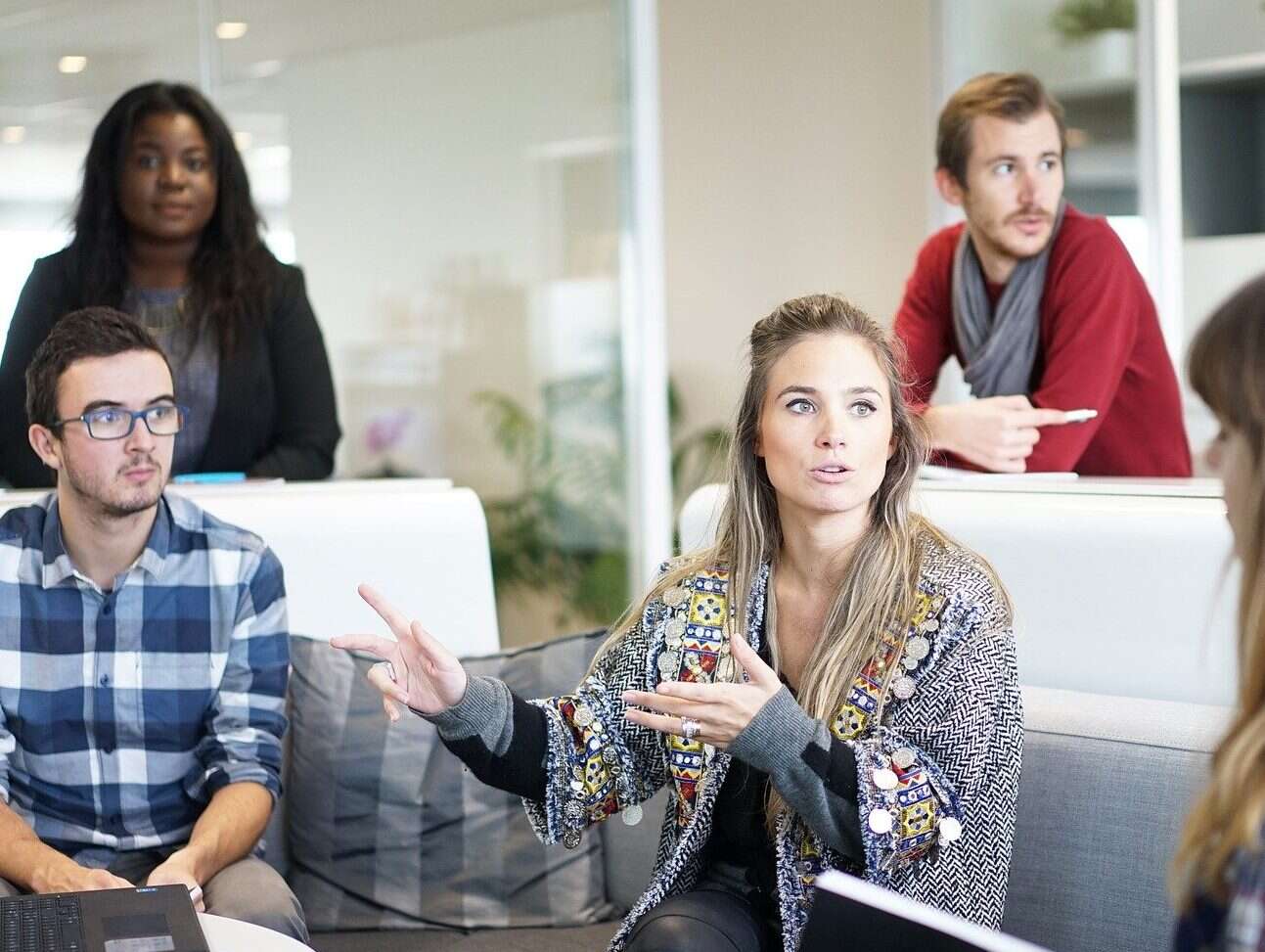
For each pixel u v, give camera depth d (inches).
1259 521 40.0
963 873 60.2
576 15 158.9
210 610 82.4
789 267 203.6
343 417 147.4
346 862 88.2
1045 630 77.1
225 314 119.4
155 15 137.3
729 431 70.5
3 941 57.7
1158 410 100.3
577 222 159.9
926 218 185.6
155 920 60.4
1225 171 176.2
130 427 77.7
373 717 89.7
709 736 59.8
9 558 80.7
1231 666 71.5
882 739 60.9
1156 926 64.8
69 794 80.7
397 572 97.3
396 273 149.9
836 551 67.2
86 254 121.1
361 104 147.6
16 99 131.3
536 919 86.8
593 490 162.6
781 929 64.7
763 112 204.8
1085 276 96.8
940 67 179.5
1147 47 164.2
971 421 91.0
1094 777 67.4
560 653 91.0
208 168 120.7
